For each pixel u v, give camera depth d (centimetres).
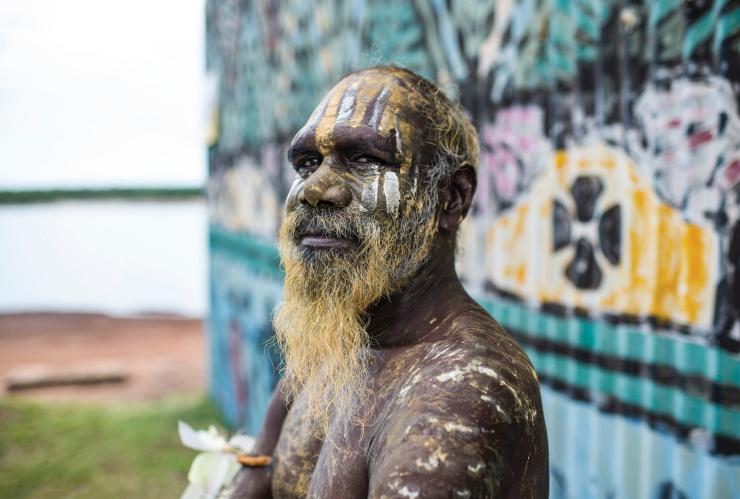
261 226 532
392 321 141
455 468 103
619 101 217
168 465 532
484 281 285
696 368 191
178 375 879
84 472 516
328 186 133
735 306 179
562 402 245
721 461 183
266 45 519
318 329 135
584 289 232
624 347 217
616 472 221
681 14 193
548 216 248
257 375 544
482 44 279
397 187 134
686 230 193
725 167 180
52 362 987
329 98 141
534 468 116
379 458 115
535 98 252
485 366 116
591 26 227
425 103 141
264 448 161
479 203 286
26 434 604
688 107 190
